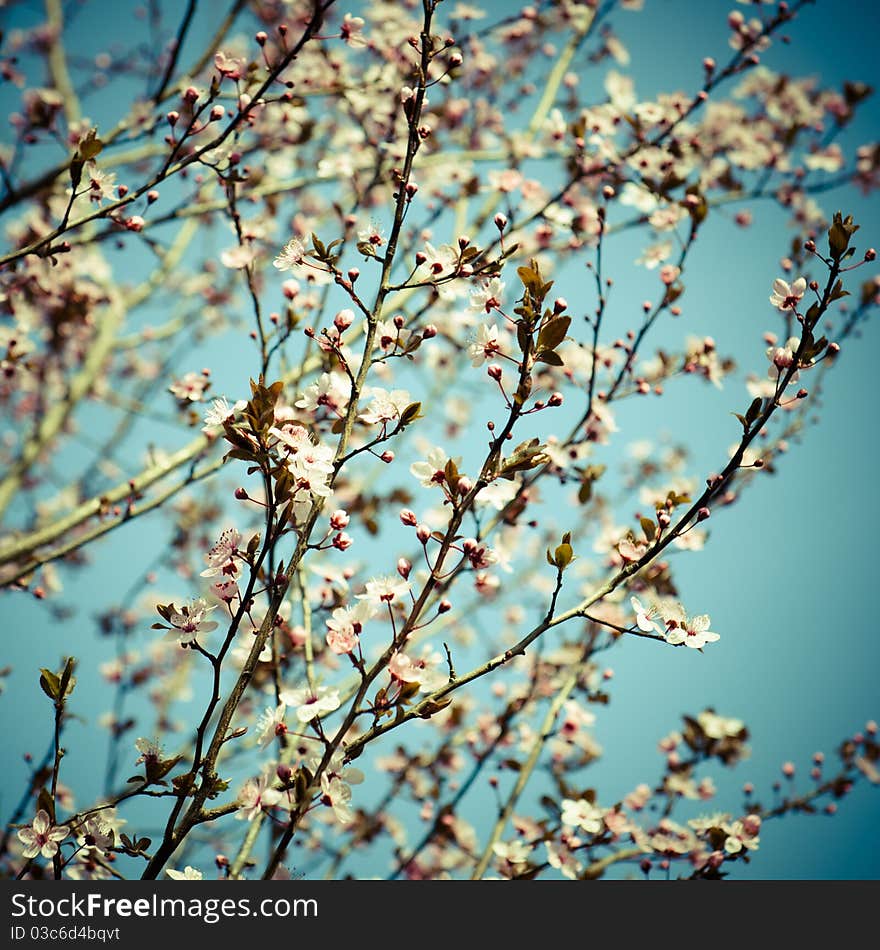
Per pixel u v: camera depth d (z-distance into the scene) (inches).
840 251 96.0
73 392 198.7
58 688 95.8
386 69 182.9
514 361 96.2
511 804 146.9
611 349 177.3
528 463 96.2
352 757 91.6
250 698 159.9
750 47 177.0
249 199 169.8
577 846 140.1
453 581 128.3
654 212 169.5
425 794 182.5
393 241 105.8
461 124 217.2
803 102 209.8
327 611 135.6
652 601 99.3
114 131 154.3
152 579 203.2
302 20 190.9
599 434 155.8
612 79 185.3
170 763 93.2
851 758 167.3
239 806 91.0
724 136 207.6
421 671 92.3
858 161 208.2
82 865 127.1
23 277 166.2
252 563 91.3
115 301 204.5
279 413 96.5
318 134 190.7
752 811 159.2
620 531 164.4
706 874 139.1
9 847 135.7
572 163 181.0
